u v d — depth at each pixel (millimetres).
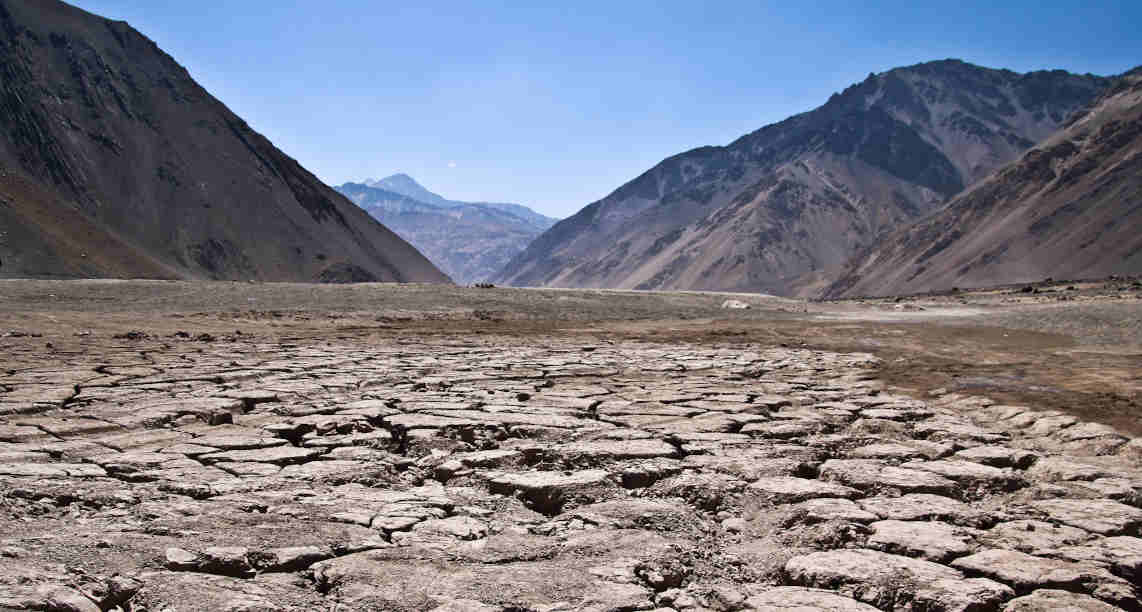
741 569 6262
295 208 193250
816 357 24297
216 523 6707
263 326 34656
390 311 44469
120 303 43125
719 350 26844
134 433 11141
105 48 197750
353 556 6020
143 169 172750
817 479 9195
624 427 11953
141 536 6258
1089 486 8734
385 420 12195
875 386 17781
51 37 188250
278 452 9945
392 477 9023
